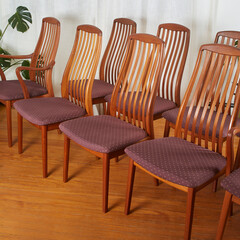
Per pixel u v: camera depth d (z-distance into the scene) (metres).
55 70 3.55
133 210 1.92
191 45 3.25
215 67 2.03
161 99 2.45
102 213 1.89
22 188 2.09
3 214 1.84
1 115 3.30
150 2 3.16
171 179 1.49
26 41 3.49
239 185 1.39
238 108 1.62
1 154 2.51
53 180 2.20
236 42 2.84
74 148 2.67
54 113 2.15
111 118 2.11
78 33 2.33
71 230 1.74
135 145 1.74
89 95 2.23
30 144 2.70
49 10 3.35
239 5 3.08
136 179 2.25
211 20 3.17
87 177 2.25
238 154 1.94
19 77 2.45
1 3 3.39
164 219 1.85
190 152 1.69
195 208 1.95
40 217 1.83
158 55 1.82
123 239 1.69
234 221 1.84
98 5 3.26
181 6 3.13
